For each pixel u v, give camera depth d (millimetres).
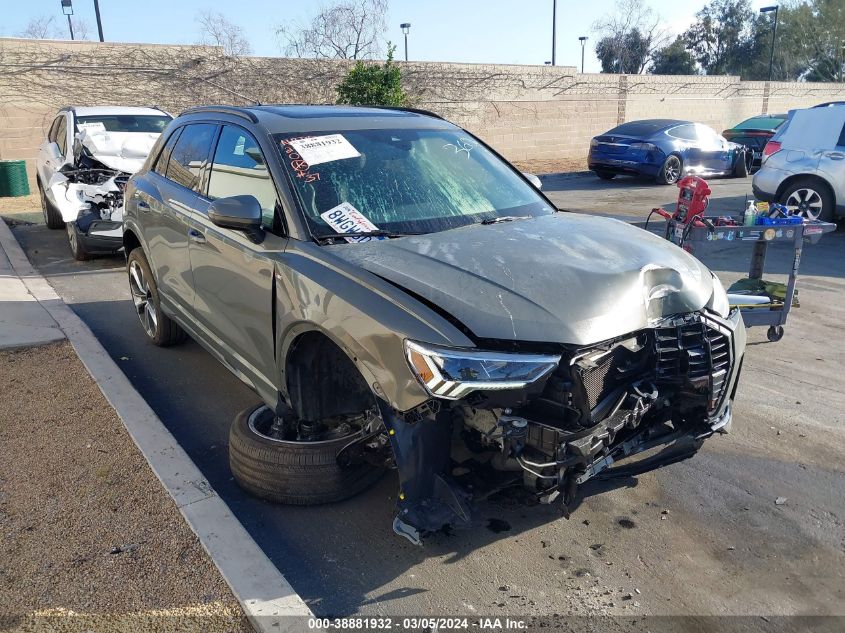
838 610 2906
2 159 15797
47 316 6383
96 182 8688
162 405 4875
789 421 4609
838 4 55469
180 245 4605
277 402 3611
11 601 2816
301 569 3148
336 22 26156
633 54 58906
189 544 3174
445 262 3139
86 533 3250
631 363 3129
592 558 3234
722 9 64750
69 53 16422
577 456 2828
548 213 4176
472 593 3002
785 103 33781
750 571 3148
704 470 4004
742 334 3553
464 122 22984
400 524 3004
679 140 17203
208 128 4668
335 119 4234
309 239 3436
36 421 4391
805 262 9016
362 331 2902
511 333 2781
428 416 2785
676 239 6039
